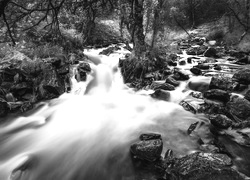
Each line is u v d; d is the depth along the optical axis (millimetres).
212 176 2654
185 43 18344
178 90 7160
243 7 17094
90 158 4020
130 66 8383
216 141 4066
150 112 5914
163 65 9242
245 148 3861
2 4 1767
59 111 6078
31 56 7695
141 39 8312
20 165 3861
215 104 5500
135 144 3846
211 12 22578
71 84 7625
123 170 3588
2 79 6500
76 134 4941
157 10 9781
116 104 6617
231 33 17734
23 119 5645
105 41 15055
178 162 3135
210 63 10781
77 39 10258
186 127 4859
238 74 6973
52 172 3686
